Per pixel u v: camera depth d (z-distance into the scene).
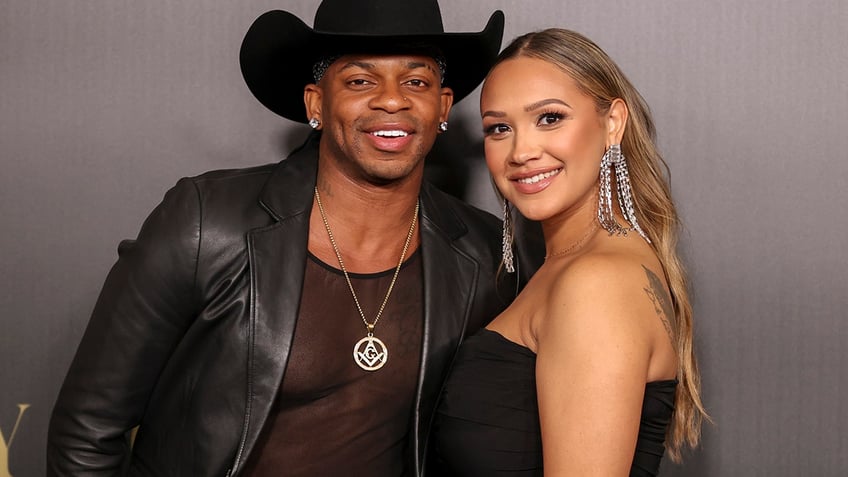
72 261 2.43
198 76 2.40
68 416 1.85
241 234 1.85
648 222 1.73
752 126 2.36
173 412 1.87
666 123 2.38
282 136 2.41
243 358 1.82
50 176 2.42
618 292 1.50
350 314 1.92
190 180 1.90
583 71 1.69
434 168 2.45
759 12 2.34
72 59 2.40
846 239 2.37
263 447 1.88
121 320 1.81
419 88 1.90
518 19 2.38
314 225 1.95
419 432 1.88
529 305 1.70
